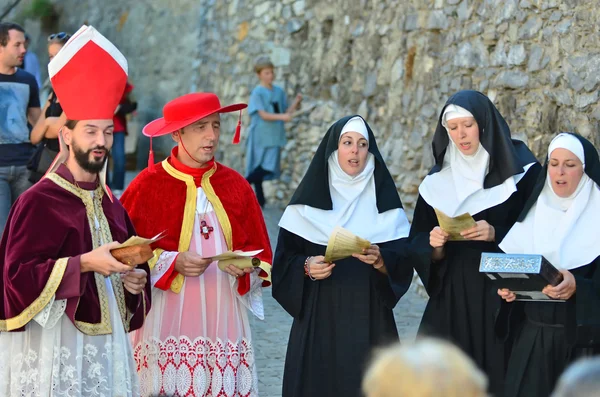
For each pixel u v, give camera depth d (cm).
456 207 629
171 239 608
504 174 626
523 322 590
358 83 1371
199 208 619
